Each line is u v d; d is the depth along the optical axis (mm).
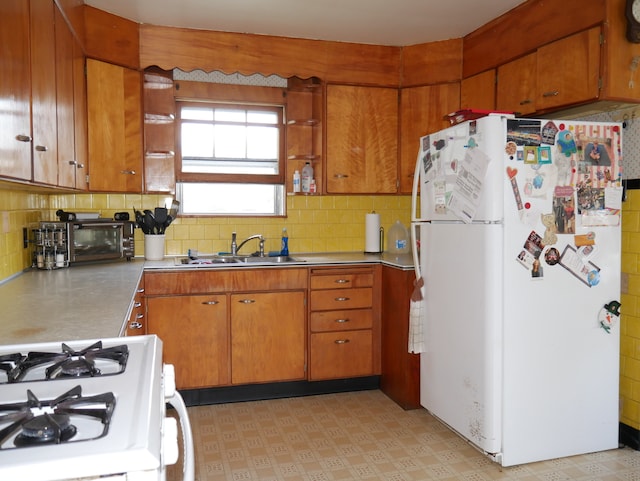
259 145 3873
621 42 2486
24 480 658
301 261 3410
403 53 3762
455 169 2645
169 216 3521
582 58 2584
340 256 3746
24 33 1665
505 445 2438
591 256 2504
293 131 3865
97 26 3010
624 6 2479
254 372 3307
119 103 3168
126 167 3238
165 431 930
